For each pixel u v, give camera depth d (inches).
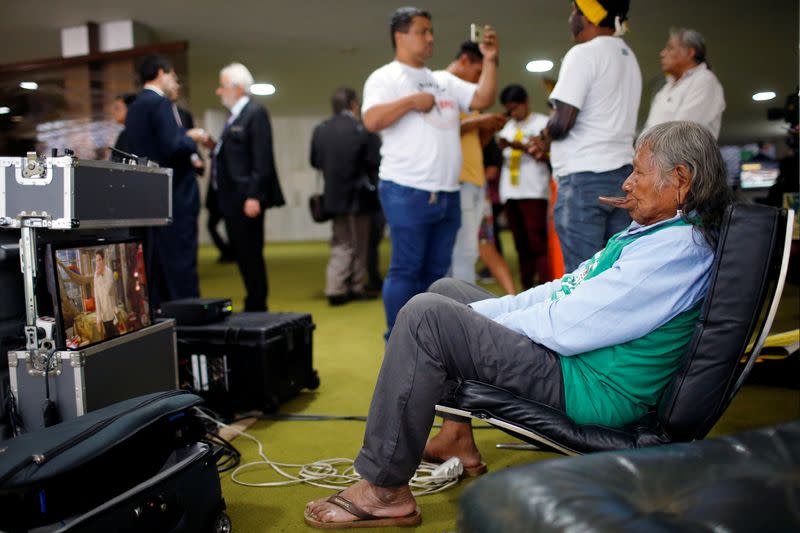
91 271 73.8
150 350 82.7
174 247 141.6
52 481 48.6
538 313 61.2
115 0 234.1
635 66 107.2
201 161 179.6
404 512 65.3
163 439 60.1
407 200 120.0
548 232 196.1
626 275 57.2
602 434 56.9
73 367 67.9
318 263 353.1
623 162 103.7
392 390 60.9
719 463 39.5
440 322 60.1
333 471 80.3
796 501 35.3
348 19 261.3
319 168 203.0
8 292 69.6
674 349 58.4
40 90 244.5
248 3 238.5
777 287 54.7
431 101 117.0
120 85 249.3
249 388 99.5
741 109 431.8
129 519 53.3
